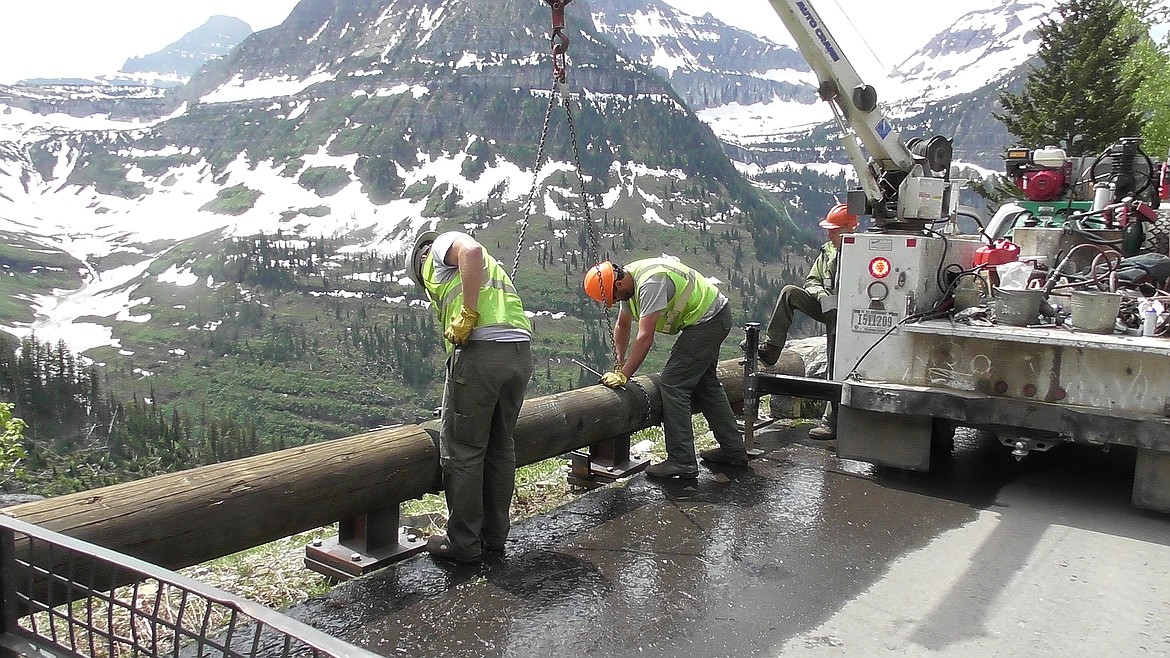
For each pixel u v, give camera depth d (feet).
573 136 15.89
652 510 15.38
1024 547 13.62
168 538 9.82
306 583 12.99
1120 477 17.79
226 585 12.91
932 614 11.21
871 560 13.06
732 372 22.34
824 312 20.16
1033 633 10.69
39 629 10.18
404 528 14.39
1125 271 16.90
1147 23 93.15
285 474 11.12
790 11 17.79
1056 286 16.22
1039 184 21.40
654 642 10.34
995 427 15.44
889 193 18.86
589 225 16.47
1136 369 14.06
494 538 13.20
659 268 16.31
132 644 7.02
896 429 16.79
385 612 11.05
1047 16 98.07
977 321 15.69
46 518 8.97
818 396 17.67
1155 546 13.74
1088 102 90.89
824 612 11.23
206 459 340.59
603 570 12.57
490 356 12.01
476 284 11.75
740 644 10.31
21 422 41.50
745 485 17.01
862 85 18.12
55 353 399.85
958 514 15.24
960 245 17.08
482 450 12.52
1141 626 10.93
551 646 10.21
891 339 16.34
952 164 19.84
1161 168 19.54
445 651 10.05
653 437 23.90
